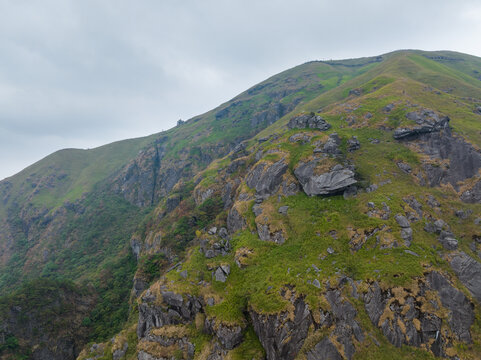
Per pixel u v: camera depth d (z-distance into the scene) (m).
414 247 38.41
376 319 32.28
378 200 47.03
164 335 43.16
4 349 65.00
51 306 77.19
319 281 36.41
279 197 58.88
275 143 75.44
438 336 30.33
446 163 55.00
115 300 86.56
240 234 55.31
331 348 29.98
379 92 89.00
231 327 37.28
